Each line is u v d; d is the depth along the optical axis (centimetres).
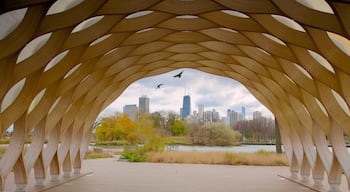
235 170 3069
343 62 1360
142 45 2181
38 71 1534
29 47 1598
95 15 1408
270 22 1518
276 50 1800
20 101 1573
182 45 2358
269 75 2297
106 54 2078
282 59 1927
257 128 7638
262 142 7469
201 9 1557
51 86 1822
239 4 1367
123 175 2606
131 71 2627
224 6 1400
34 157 1894
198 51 2377
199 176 2573
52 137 2167
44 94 1833
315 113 2017
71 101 2109
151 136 4703
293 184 2223
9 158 1677
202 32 1962
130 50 2116
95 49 1842
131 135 4978
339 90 1581
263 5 1330
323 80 1644
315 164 2202
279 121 2766
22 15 1270
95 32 1570
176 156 3984
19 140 1703
